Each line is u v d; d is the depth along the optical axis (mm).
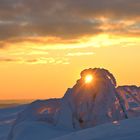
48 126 12547
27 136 11422
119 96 13656
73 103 13383
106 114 13055
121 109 13328
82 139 7273
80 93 13500
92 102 13297
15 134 12156
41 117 13664
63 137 8359
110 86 13570
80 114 13102
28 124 12469
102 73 13859
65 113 13188
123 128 7477
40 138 11000
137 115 13227
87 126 12789
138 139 6215
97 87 13469
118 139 6457
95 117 13000
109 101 13305
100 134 7348
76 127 12750
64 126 12867
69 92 13695
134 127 7371
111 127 7973
